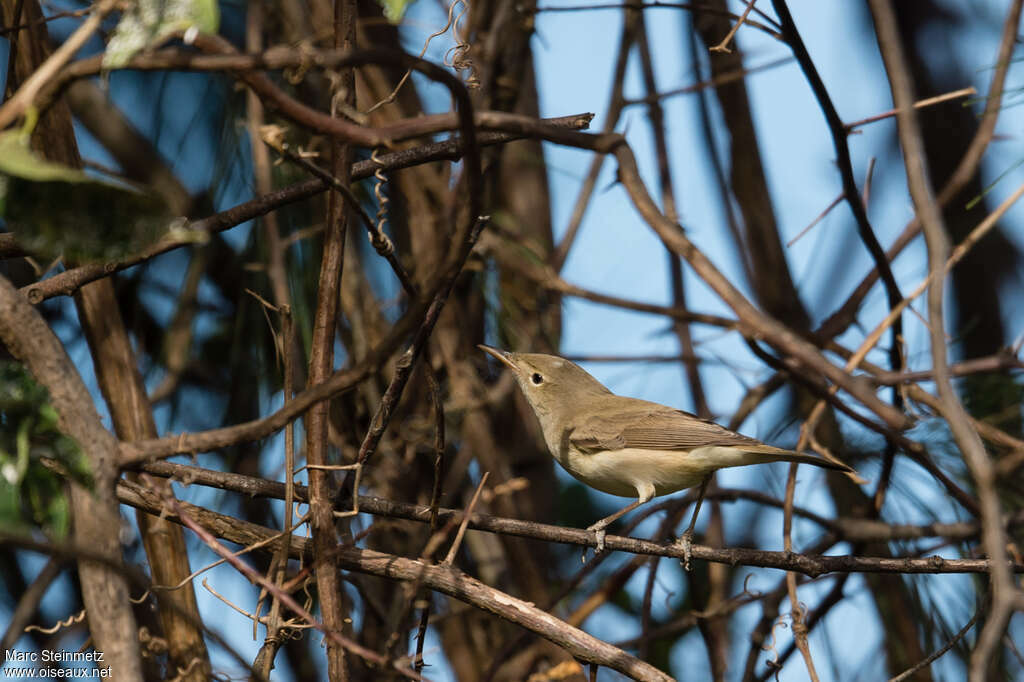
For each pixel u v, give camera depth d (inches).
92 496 198.8
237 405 392.8
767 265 474.0
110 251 190.2
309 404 201.3
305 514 285.9
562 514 506.3
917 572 290.2
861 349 331.0
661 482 378.0
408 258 426.3
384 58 184.9
